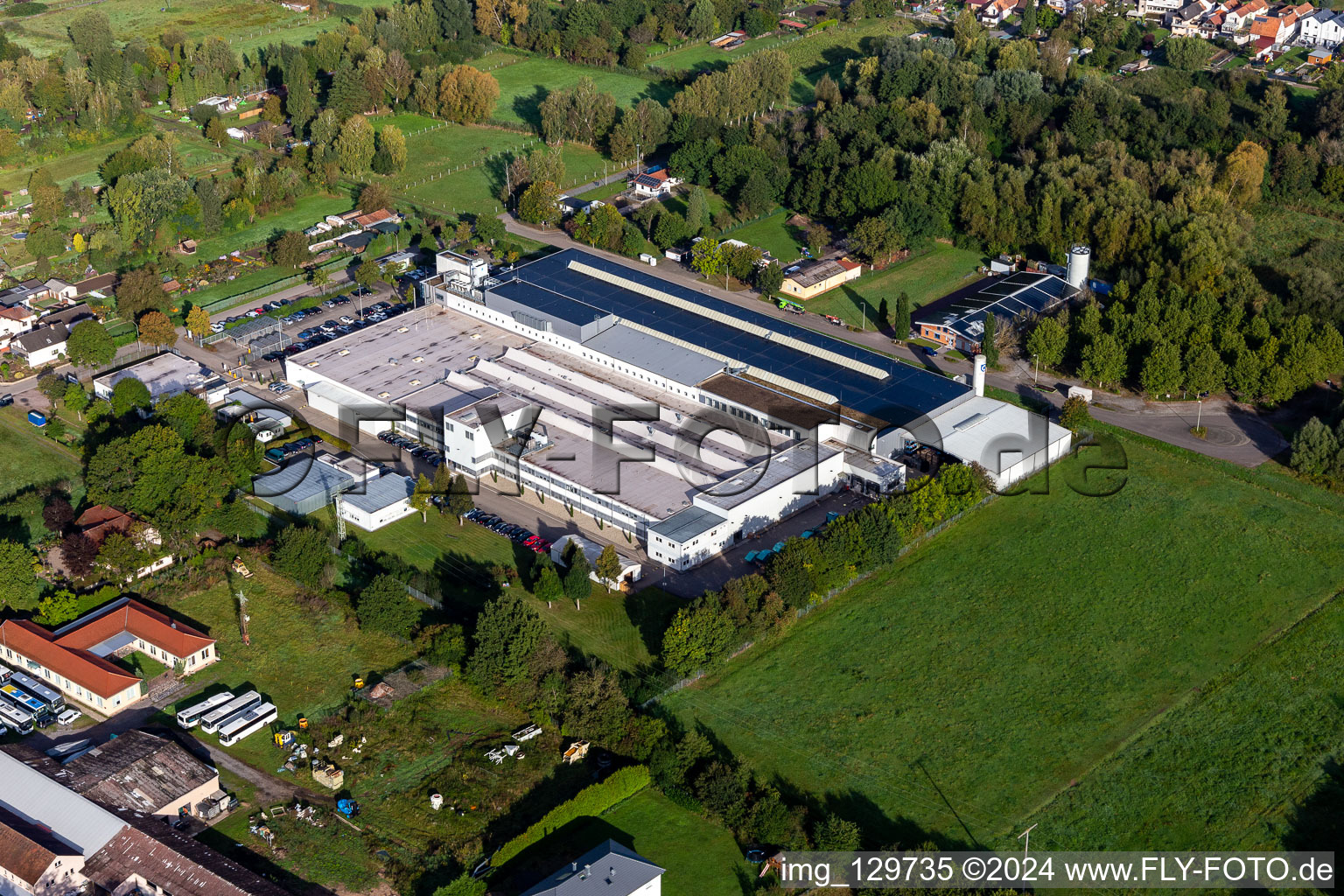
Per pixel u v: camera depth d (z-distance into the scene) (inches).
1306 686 7155.5
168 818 6264.8
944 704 7066.9
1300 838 6205.7
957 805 6407.5
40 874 5787.4
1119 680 7229.3
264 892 5708.7
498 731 6909.5
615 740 6628.9
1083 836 6225.4
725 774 6314.0
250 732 6884.8
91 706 7086.6
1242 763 6638.8
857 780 6555.1
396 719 6963.6
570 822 6279.5
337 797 6486.2
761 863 6053.2
